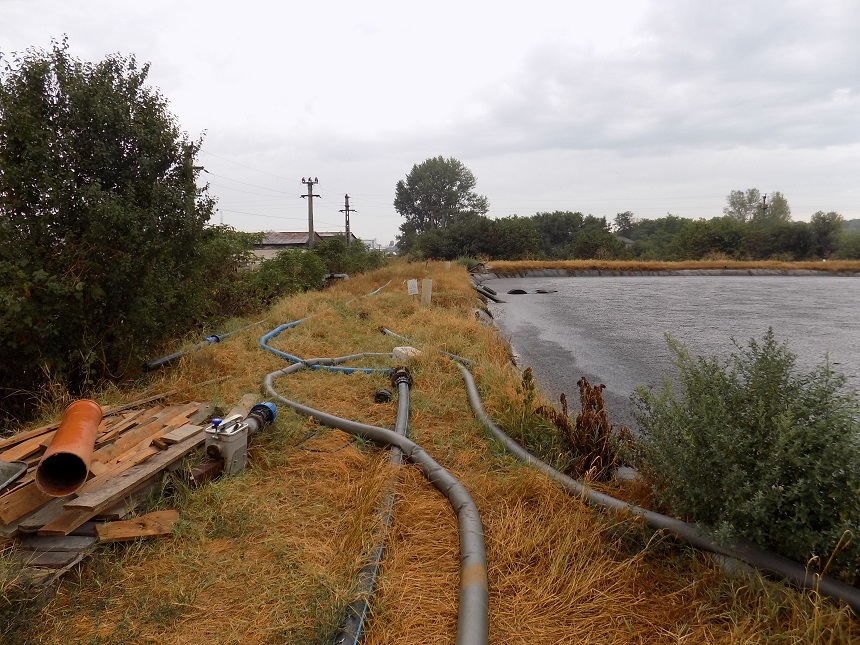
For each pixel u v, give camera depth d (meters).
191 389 5.59
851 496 2.49
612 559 2.96
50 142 5.13
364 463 4.20
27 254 5.12
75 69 5.44
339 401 5.76
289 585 2.71
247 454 4.19
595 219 75.38
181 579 2.78
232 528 3.24
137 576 2.80
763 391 2.99
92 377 5.70
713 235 50.47
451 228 51.03
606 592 2.75
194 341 7.61
